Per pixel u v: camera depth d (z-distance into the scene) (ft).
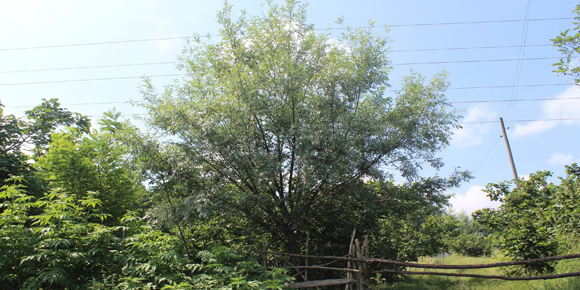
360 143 32.63
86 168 32.48
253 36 34.53
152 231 25.43
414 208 35.60
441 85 34.01
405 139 32.68
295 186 32.86
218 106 32.19
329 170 29.32
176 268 24.25
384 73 35.04
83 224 25.00
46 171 33.60
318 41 35.53
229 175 32.35
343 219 36.35
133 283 21.33
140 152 29.68
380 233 45.62
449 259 77.05
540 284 29.84
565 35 21.33
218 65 33.55
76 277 23.62
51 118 40.98
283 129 31.94
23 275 22.11
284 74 32.27
